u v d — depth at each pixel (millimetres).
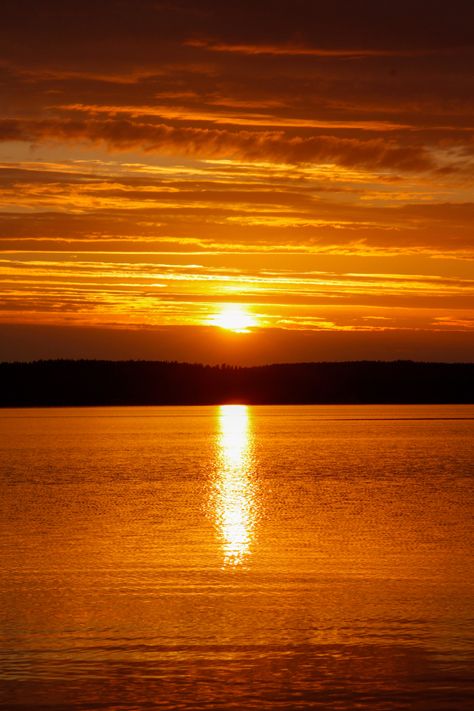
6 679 25500
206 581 36844
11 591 35125
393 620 30906
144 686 25031
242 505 62188
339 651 27750
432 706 23672
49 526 52125
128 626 30297
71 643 28516
